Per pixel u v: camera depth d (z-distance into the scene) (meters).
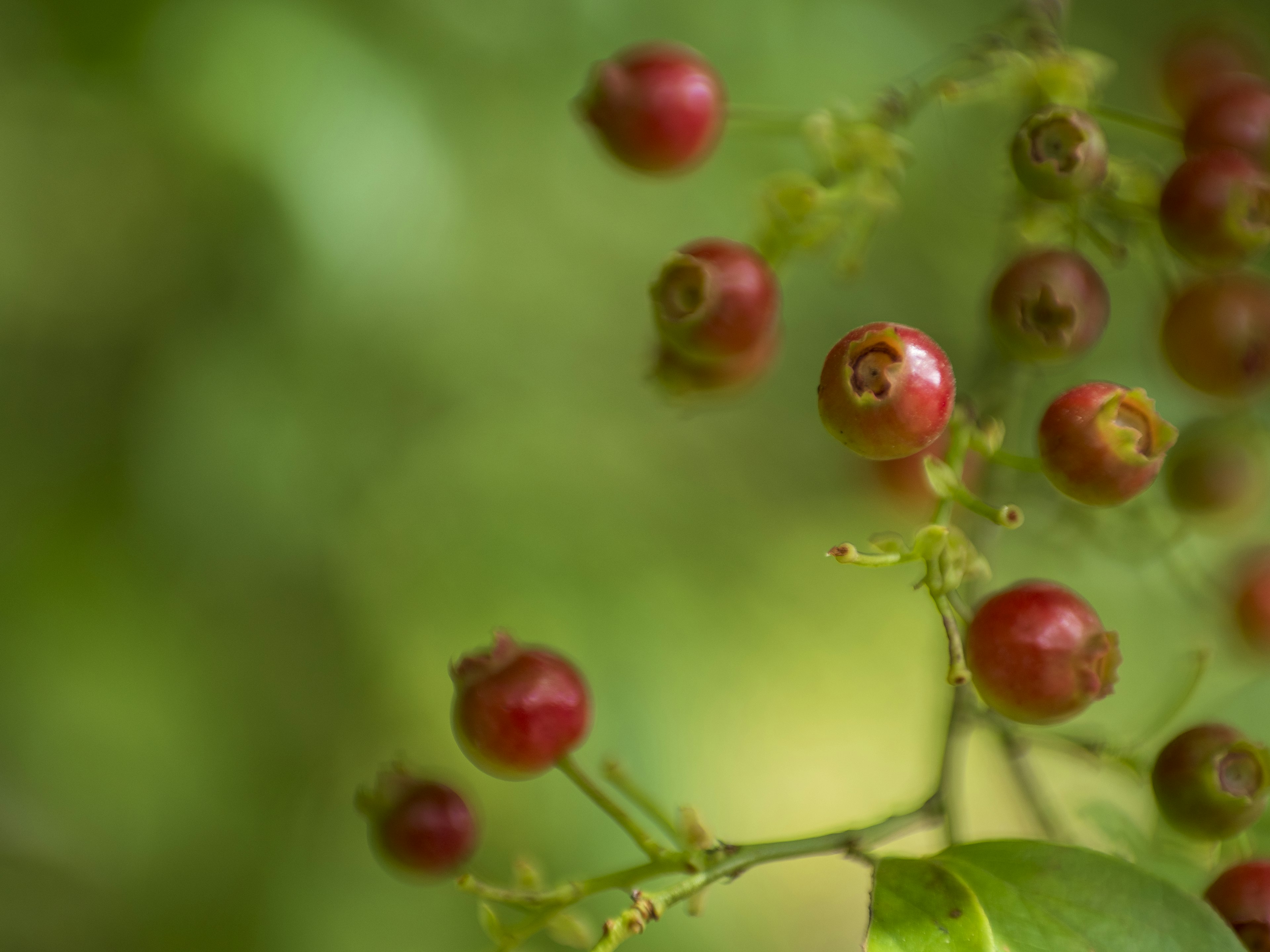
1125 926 0.27
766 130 0.30
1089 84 0.29
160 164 0.36
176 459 0.35
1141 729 0.29
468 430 0.44
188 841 0.38
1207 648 0.29
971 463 0.30
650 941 0.37
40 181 0.37
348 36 0.33
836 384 0.27
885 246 0.44
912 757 0.53
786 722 0.50
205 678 0.38
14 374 0.37
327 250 0.33
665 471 0.47
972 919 0.27
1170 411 0.33
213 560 0.36
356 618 0.41
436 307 0.41
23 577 0.35
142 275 0.37
